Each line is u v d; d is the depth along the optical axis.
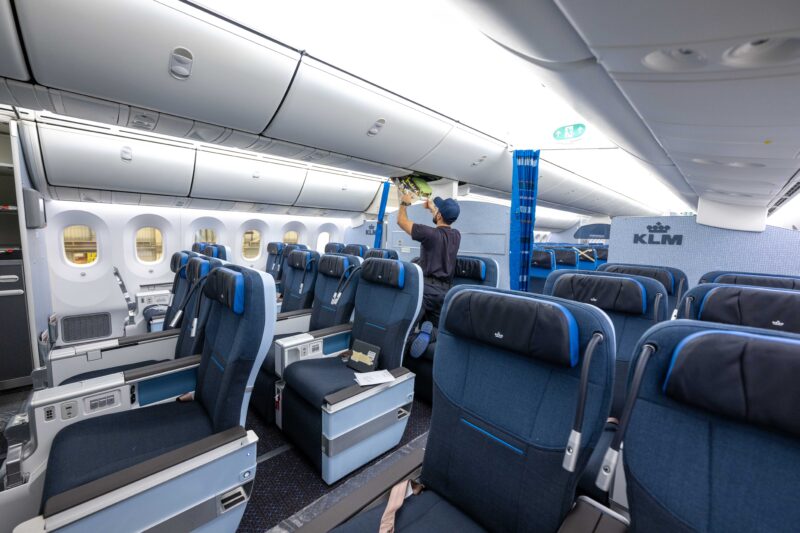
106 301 4.81
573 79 1.30
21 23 1.54
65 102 2.15
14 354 3.08
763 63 0.93
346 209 6.71
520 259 4.31
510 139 4.29
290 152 3.44
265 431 2.43
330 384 2.00
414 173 5.12
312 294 3.58
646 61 1.03
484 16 0.97
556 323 0.93
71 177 3.70
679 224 4.11
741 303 1.43
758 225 3.73
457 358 1.24
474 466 1.10
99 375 2.13
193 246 5.00
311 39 2.22
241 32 1.98
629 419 0.79
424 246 3.21
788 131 1.42
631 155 2.65
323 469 1.87
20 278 3.05
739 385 0.64
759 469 0.65
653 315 1.89
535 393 1.04
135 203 4.62
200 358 1.94
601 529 0.86
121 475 1.13
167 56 1.90
